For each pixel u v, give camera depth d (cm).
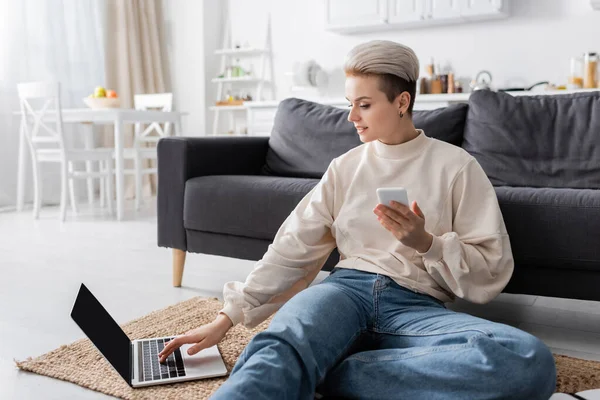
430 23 469
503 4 434
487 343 103
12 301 210
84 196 529
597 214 156
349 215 141
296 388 104
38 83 398
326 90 539
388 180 141
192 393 128
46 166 494
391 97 131
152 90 570
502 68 460
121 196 400
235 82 590
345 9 482
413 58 133
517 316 191
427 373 108
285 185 204
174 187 225
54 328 180
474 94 217
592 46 427
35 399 131
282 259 137
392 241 137
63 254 290
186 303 200
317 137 242
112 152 429
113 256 286
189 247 224
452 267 126
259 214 205
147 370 136
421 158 140
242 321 135
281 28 558
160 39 592
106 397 131
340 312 120
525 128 203
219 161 239
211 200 214
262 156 263
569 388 129
